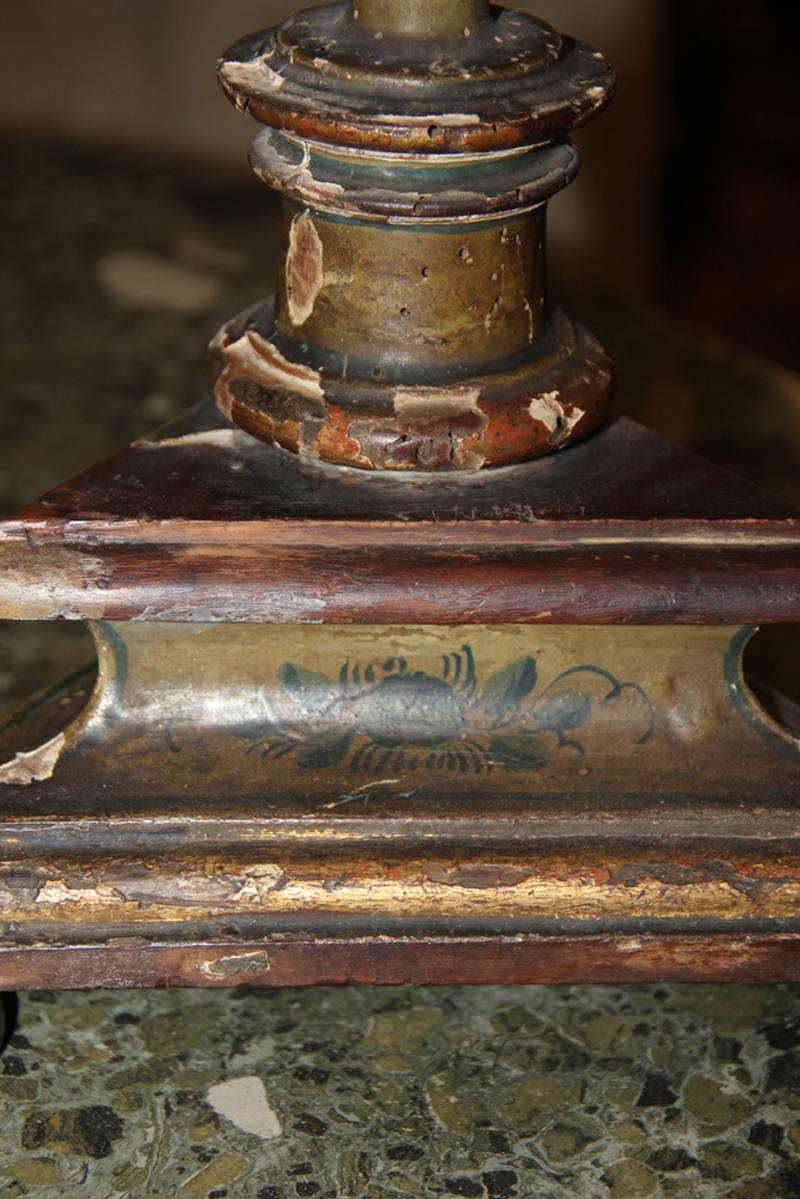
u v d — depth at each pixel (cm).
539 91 92
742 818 95
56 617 93
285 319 97
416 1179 93
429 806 95
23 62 177
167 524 93
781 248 211
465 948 94
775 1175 93
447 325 94
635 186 186
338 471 96
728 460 127
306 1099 96
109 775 95
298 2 169
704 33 231
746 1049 98
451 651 95
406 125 90
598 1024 99
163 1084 96
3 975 94
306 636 95
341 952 94
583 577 93
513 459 95
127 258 147
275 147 95
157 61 175
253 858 94
